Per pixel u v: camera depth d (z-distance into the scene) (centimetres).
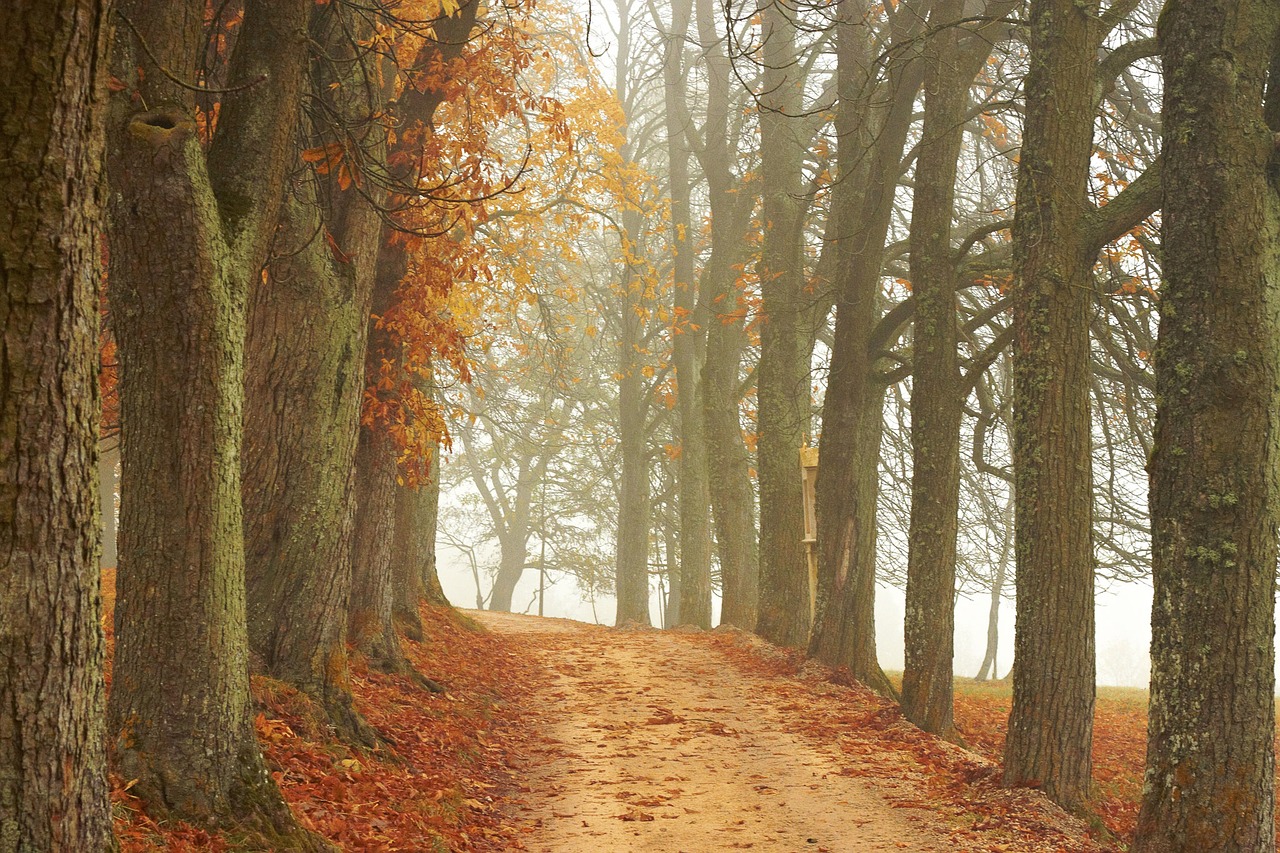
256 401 882
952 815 855
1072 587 941
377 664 1182
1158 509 699
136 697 588
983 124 1838
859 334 1680
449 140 1296
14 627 345
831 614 1673
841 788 944
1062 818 855
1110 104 1488
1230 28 712
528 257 1988
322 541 895
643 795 901
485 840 748
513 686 1458
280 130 675
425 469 1428
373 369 1230
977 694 2250
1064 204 955
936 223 1330
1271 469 668
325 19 943
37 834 349
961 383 1326
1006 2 1346
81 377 361
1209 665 661
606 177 2041
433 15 1153
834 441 1697
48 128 349
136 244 589
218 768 591
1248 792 648
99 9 359
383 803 743
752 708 1362
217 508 605
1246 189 691
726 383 2553
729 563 2488
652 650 1962
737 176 2698
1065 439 949
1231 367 671
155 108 593
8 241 343
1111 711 2106
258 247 655
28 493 347
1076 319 955
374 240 982
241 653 621
